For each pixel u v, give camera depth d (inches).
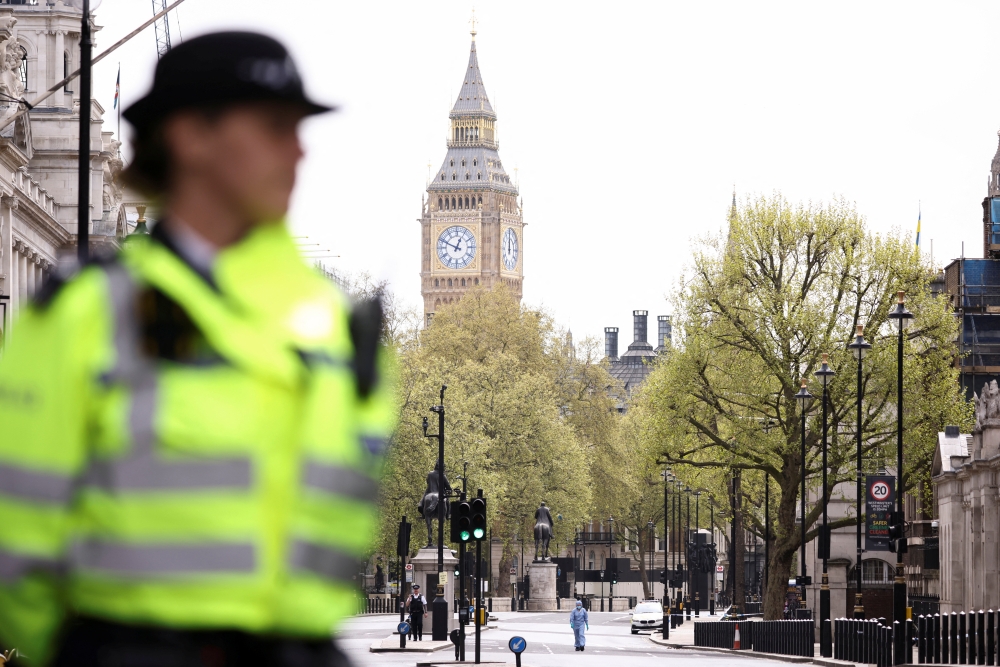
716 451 4862.2
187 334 210.4
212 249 219.9
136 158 221.1
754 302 4749.0
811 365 4692.4
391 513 6550.2
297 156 224.2
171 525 203.5
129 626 202.7
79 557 203.3
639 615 6373.0
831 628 4045.3
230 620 203.8
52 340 205.9
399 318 7770.7
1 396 206.2
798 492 4845.0
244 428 207.8
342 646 218.8
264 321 214.2
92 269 212.7
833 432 4753.9
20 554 201.0
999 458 4010.8
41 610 203.5
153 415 204.7
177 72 217.0
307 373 213.0
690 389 4817.9
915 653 3597.4
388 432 227.3
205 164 218.7
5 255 5462.6
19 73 7052.2
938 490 5036.9
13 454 203.5
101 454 204.1
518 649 2861.7
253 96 217.5
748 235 4822.8
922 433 4717.0
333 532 213.3
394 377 248.8
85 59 1565.0
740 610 6348.4
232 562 204.5
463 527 3230.8
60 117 6904.5
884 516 3855.8
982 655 2723.9
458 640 3526.1
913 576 5610.2
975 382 6215.6
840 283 4724.4
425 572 5816.9
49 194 6461.6
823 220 4798.2
